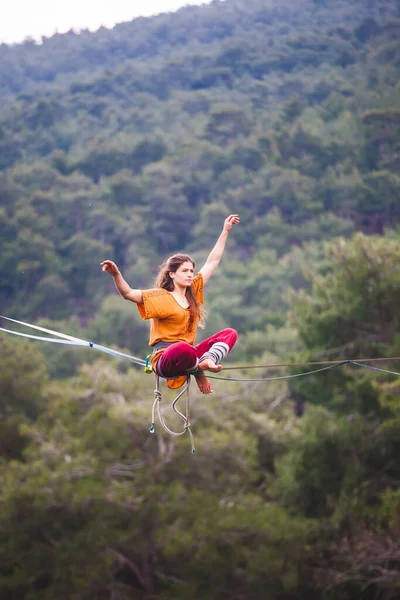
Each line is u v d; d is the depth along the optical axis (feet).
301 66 588.09
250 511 81.51
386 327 82.64
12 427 103.04
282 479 87.15
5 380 108.06
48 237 337.11
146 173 384.68
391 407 73.05
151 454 91.09
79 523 83.82
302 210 340.59
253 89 546.67
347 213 341.41
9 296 312.91
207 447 86.74
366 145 377.30
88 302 307.17
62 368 198.59
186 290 25.07
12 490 80.59
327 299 86.02
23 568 81.46
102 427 89.40
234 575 80.74
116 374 98.48
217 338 25.32
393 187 338.13
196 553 78.18
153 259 326.65
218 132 442.91
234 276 270.05
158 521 80.94
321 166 383.24
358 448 80.12
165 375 24.13
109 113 523.29
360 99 447.01
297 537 78.48
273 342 159.12
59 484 81.35
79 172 422.82
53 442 88.69
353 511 76.13
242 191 354.33
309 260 256.32
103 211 350.02
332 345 83.82
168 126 495.41
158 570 85.51
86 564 79.87
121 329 229.25
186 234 358.43
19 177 403.13
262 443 103.24
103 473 84.94
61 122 522.47
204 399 93.61
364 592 79.56
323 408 85.87
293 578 77.46
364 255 81.87
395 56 559.79
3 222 337.11
